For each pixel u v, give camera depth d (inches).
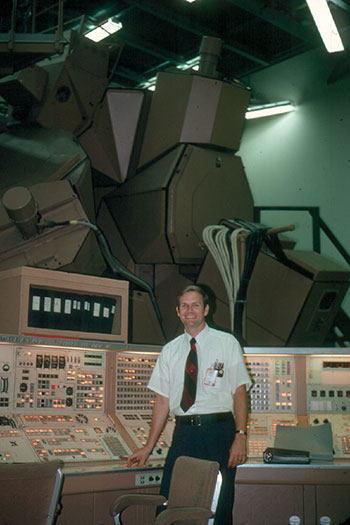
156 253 185.6
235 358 110.3
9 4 242.5
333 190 271.9
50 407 114.0
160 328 184.5
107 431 117.6
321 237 273.1
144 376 129.6
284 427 122.4
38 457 102.5
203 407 106.8
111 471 102.2
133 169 194.7
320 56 281.4
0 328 120.3
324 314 176.9
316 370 133.6
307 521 123.0
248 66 307.6
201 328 112.5
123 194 191.5
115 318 132.9
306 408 131.7
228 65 309.3
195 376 108.4
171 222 178.9
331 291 171.5
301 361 133.6
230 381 110.3
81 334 123.0
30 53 166.7
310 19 263.3
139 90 192.4
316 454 118.6
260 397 131.7
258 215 216.1
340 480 113.9
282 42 285.9
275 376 133.0
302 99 287.9
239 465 113.5
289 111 292.4
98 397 121.6
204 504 78.6
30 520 78.0
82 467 103.3
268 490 123.7
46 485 79.0
